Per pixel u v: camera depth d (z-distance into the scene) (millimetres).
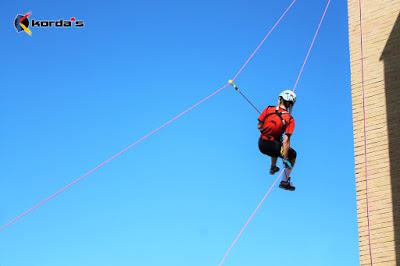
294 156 14797
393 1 17688
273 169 14812
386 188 16188
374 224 16078
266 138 14445
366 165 16703
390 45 17359
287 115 14469
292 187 14828
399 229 15664
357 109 17328
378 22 17781
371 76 17391
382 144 16625
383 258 15680
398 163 16203
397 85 16859
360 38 17953
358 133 17109
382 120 16828
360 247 16125
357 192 16609
